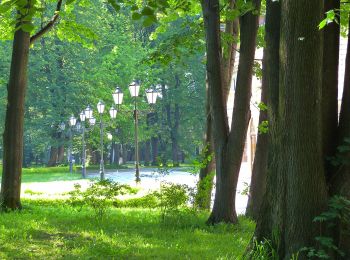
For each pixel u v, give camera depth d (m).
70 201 20.09
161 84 81.12
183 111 83.75
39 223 15.33
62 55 70.62
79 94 67.94
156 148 86.19
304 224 8.34
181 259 10.37
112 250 10.92
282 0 8.54
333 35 8.95
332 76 8.90
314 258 8.23
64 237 12.96
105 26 74.25
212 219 15.27
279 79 8.68
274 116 9.13
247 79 14.93
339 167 8.60
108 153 88.81
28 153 86.50
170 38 17.72
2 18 21.69
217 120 15.25
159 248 11.62
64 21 22.20
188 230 14.39
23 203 21.42
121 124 75.44
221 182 15.20
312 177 8.35
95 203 17.17
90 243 11.91
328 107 8.83
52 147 72.69
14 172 18.89
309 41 8.23
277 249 8.67
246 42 14.88
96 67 70.44
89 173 58.31
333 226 8.29
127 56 72.38
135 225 15.30
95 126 67.00
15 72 18.92
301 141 8.34
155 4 7.55
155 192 16.05
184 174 54.34
